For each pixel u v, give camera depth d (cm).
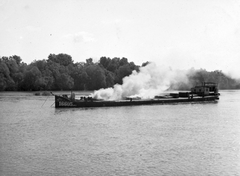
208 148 7238
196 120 11331
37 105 16350
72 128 9606
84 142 7750
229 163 6191
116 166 5975
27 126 9975
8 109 14500
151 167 5934
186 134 8719
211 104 17712
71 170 5769
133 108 15038
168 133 8838
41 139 8081
